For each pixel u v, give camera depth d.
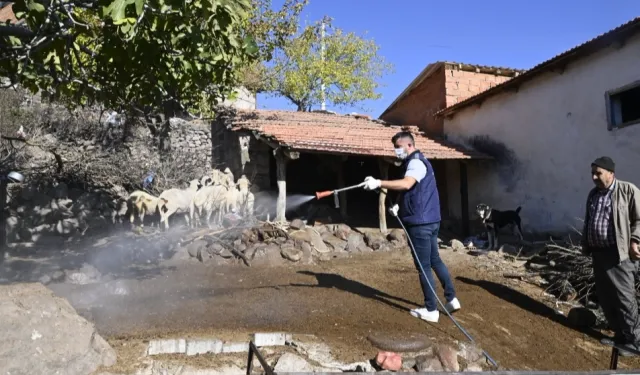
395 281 6.78
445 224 12.62
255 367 3.45
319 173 14.59
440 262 5.28
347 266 7.68
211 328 4.36
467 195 11.85
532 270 7.76
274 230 8.53
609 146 8.66
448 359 3.97
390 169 12.72
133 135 14.76
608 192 5.03
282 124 11.96
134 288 5.89
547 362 4.59
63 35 4.64
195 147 16.53
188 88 6.06
